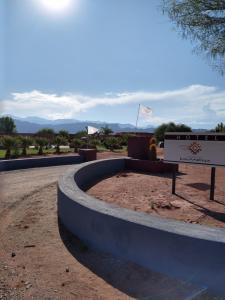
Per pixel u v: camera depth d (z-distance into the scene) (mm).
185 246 3812
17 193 9133
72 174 8312
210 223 5961
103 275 4184
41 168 14914
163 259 4035
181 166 14594
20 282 4000
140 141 14781
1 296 3674
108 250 4785
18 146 19734
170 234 3947
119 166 13539
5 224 6301
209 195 8328
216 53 7828
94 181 10648
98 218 4953
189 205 7281
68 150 25578
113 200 7832
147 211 6797
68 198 5902
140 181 10570
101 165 11938
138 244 4320
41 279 4086
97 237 4988
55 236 5613
